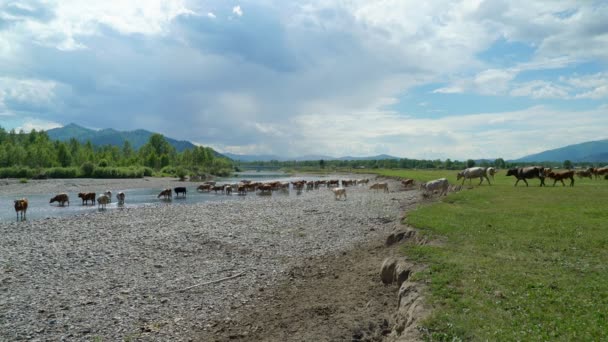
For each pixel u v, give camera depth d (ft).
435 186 116.16
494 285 29.27
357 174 428.97
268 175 469.57
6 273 44.55
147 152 474.49
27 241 61.93
